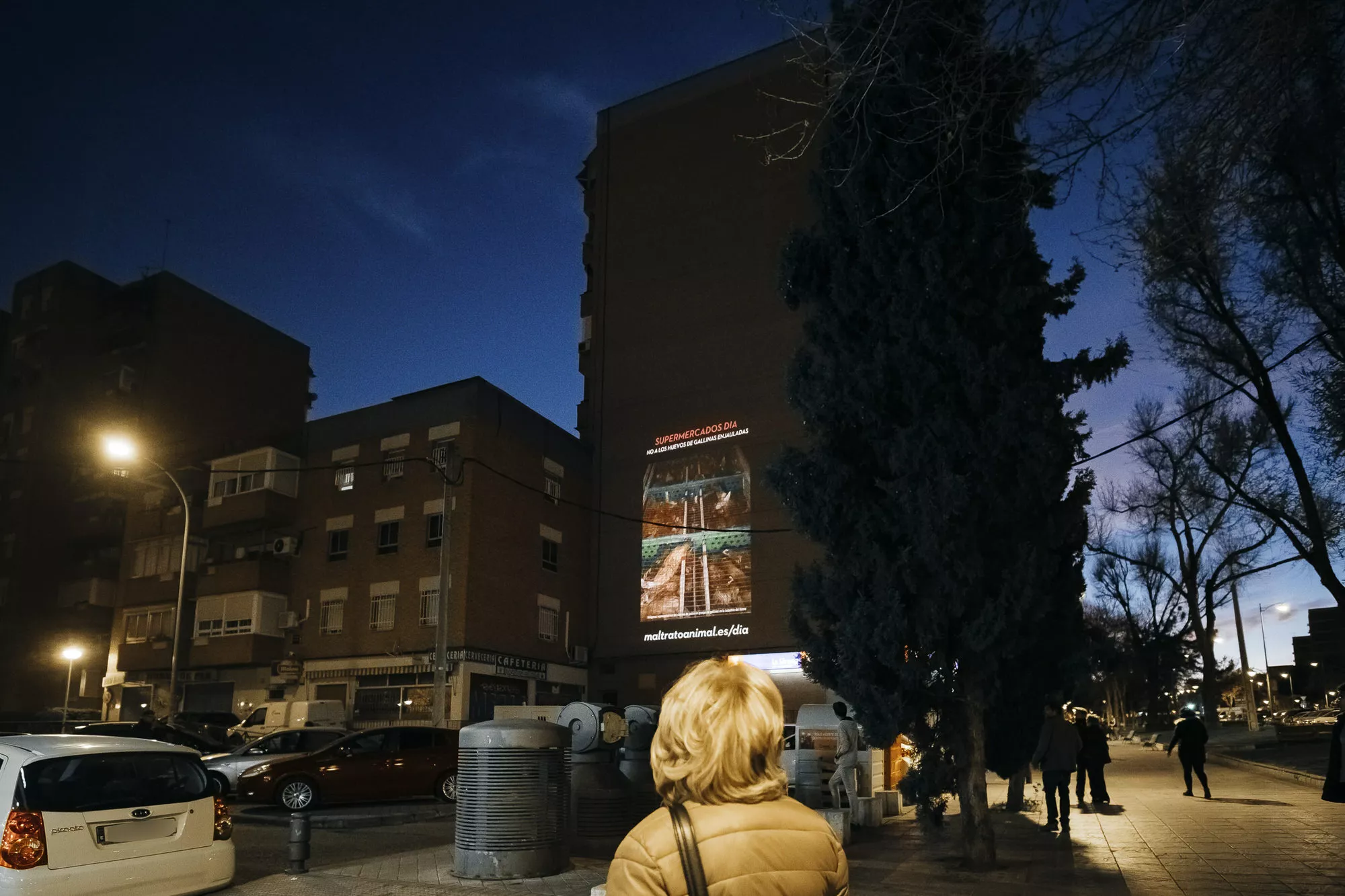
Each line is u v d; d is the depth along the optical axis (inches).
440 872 371.6
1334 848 412.2
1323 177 247.0
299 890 341.1
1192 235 246.2
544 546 1448.1
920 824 409.4
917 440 376.2
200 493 1579.7
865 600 372.8
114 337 1884.8
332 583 1398.9
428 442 1370.6
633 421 1579.7
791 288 423.8
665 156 1691.7
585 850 422.0
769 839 64.5
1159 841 445.1
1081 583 403.5
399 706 1290.6
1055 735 490.0
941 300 388.5
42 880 280.8
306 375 2108.8
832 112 261.1
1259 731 1467.8
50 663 1781.5
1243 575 1344.7
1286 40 198.8
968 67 233.8
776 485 403.5
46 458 1846.7
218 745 847.7
